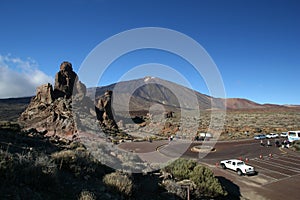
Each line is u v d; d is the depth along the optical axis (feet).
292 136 137.49
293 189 56.24
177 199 36.96
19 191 20.27
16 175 21.72
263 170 75.15
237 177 67.46
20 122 100.68
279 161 89.40
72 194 24.61
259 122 242.78
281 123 236.22
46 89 122.52
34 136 55.52
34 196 20.70
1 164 20.77
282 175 68.64
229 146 127.95
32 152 32.30
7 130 51.60
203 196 43.96
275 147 126.72
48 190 23.09
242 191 55.52
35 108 114.73
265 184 60.64
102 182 30.76
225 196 49.16
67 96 128.16
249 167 69.72
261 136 163.43
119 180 31.22
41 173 23.53
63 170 29.89
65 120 87.30
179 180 45.73
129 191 30.76
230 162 74.84
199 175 46.24
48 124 87.86
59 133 78.23
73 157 31.71
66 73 132.36
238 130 197.16
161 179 42.24
